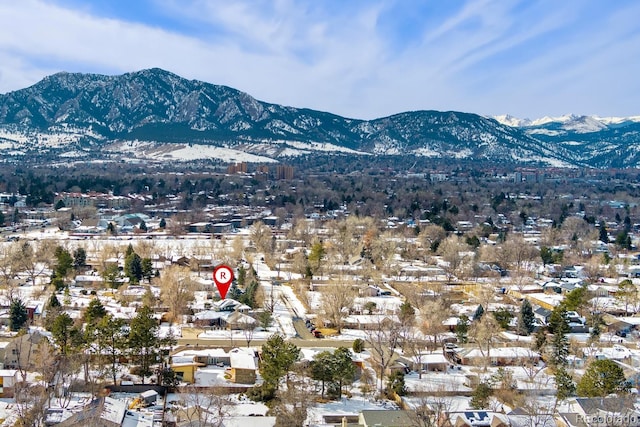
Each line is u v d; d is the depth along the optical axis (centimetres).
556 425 9706
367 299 17625
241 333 14650
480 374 12094
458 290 19625
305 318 16175
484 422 9681
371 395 11175
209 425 9150
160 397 10712
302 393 10231
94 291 17550
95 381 10919
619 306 17500
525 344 14112
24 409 9462
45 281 18762
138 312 12875
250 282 17525
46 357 10788
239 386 11094
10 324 14100
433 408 9919
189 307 16250
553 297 18375
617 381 10831
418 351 13000
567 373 11481
